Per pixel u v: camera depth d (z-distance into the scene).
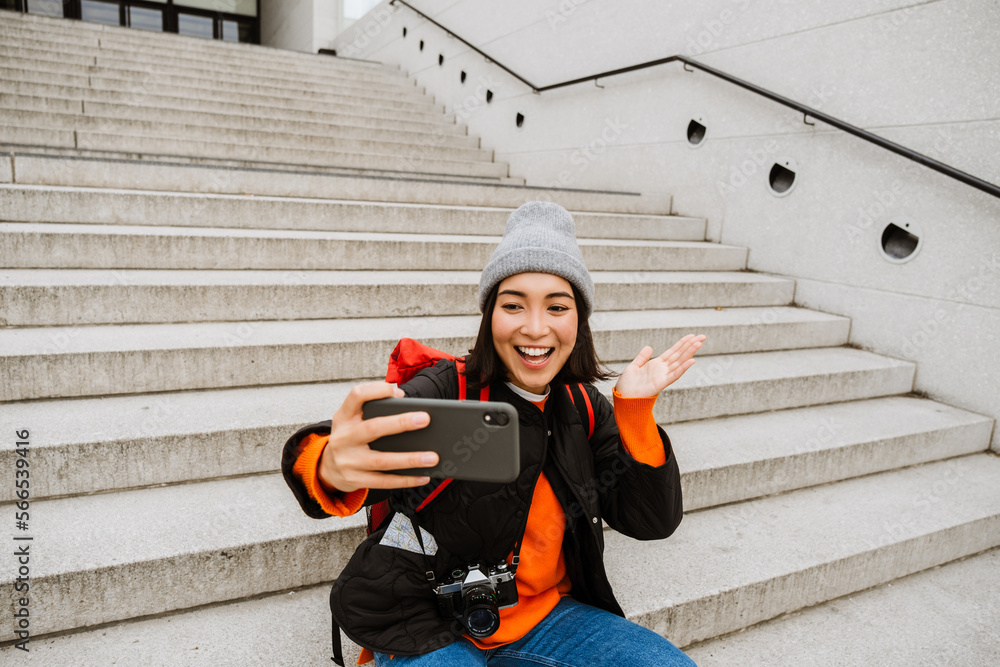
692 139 5.29
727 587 2.04
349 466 0.93
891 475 3.03
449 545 1.19
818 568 2.21
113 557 1.72
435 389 1.22
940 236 3.58
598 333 3.24
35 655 1.61
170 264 3.25
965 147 3.45
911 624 2.21
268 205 3.83
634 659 1.20
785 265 4.55
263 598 1.89
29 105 5.54
